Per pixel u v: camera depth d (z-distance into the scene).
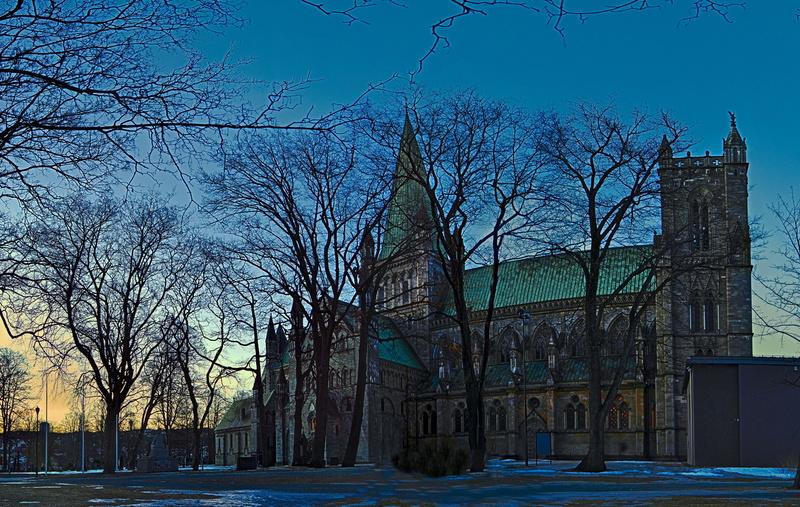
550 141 55.41
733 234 77.75
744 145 109.88
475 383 53.94
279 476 40.41
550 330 127.19
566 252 56.12
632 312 58.59
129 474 56.41
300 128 15.59
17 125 15.91
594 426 54.56
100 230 62.81
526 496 25.66
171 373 92.12
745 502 22.42
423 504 21.05
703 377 69.94
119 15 15.09
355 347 121.81
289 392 134.50
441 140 54.69
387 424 127.69
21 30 15.27
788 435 67.81
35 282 26.39
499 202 54.88
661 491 29.69
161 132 16.02
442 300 65.31
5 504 20.66
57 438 158.12
